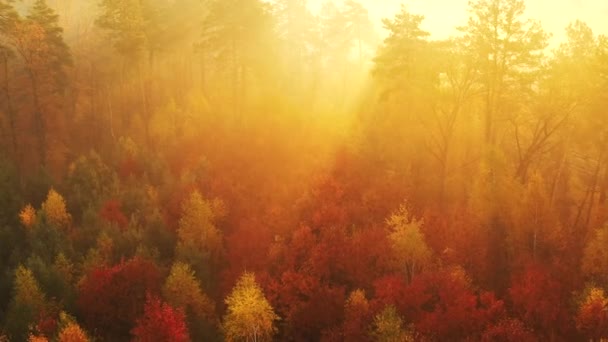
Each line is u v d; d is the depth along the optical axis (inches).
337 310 1039.6
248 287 986.7
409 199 1229.1
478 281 1050.7
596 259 987.3
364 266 1103.0
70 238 1166.3
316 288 1070.4
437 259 1080.2
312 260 1114.1
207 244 1201.4
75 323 899.4
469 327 928.9
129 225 1190.3
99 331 981.2
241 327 959.0
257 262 1181.1
